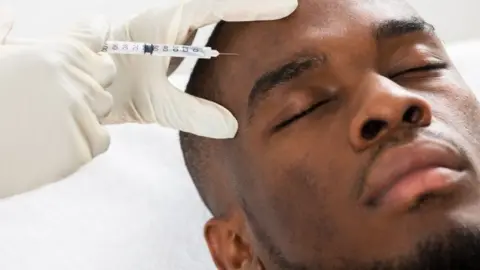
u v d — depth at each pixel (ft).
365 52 3.22
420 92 3.27
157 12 3.56
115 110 3.60
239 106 3.39
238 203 3.58
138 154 5.05
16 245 4.59
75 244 4.63
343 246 2.97
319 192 3.05
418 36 3.36
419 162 2.81
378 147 2.89
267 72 3.27
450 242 2.73
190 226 4.75
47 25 5.39
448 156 2.85
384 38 3.27
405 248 2.78
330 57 3.20
